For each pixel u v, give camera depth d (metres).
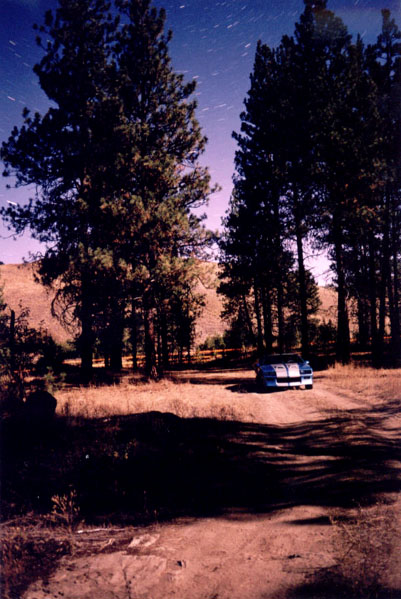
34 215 22.83
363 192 23.61
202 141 25.14
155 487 5.39
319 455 6.72
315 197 25.05
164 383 20.61
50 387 12.00
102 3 24.23
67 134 22.52
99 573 3.20
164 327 38.56
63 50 23.62
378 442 7.20
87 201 21.69
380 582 2.80
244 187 31.11
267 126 27.84
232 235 32.66
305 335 26.64
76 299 21.48
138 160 21.45
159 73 24.25
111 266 19.64
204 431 8.88
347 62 24.48
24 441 7.10
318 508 4.47
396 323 27.30
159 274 20.39
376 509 4.23
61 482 5.41
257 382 18.33
